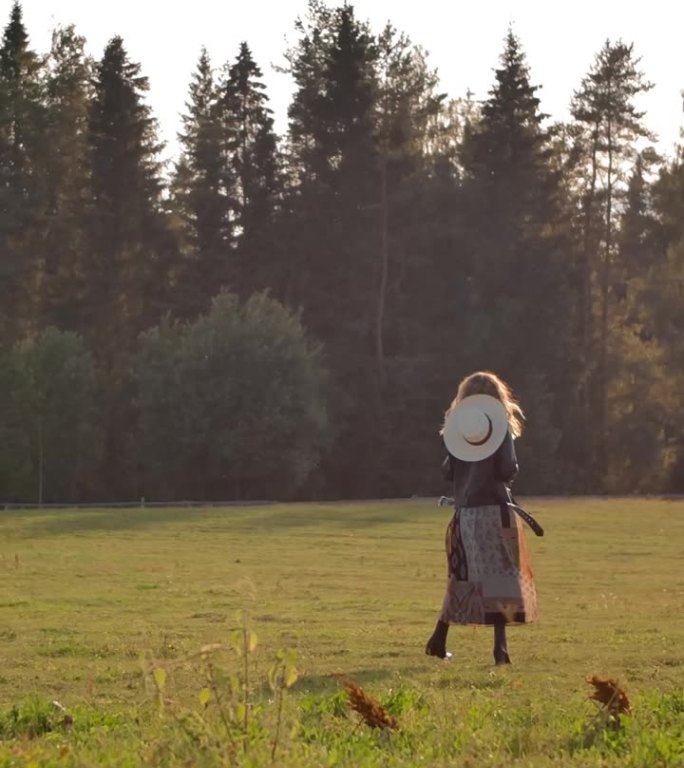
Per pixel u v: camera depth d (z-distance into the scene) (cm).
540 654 1418
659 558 3306
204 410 7600
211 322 7750
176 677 1207
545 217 9175
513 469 1346
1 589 2391
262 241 9062
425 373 8669
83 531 4231
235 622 1809
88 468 7944
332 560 3206
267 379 7638
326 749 817
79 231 9338
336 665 1344
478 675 1255
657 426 9075
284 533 4209
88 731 947
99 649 1493
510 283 8856
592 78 9819
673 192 9506
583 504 6022
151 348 7862
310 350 8306
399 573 2841
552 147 9631
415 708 1017
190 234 9400
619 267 9875
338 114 8962
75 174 9550
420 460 8650
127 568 2927
